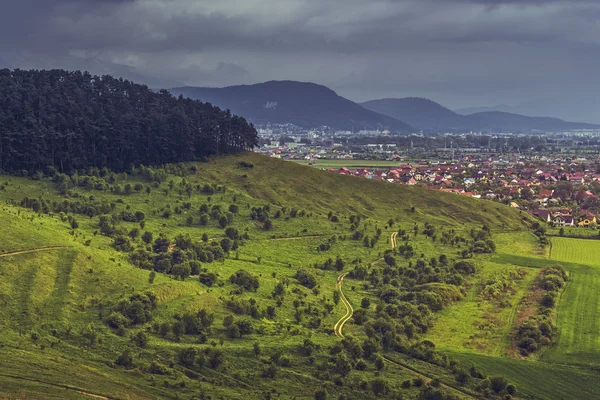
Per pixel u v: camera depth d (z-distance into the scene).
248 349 140.62
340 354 142.50
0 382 112.94
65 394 113.94
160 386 123.25
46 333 134.25
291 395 128.25
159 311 152.38
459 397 133.50
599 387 144.50
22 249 165.25
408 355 153.25
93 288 156.50
